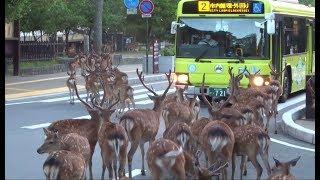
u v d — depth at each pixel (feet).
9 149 42.16
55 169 26.27
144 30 156.25
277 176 26.53
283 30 67.26
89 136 33.91
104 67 74.08
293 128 48.11
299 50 76.02
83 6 120.78
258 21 60.64
